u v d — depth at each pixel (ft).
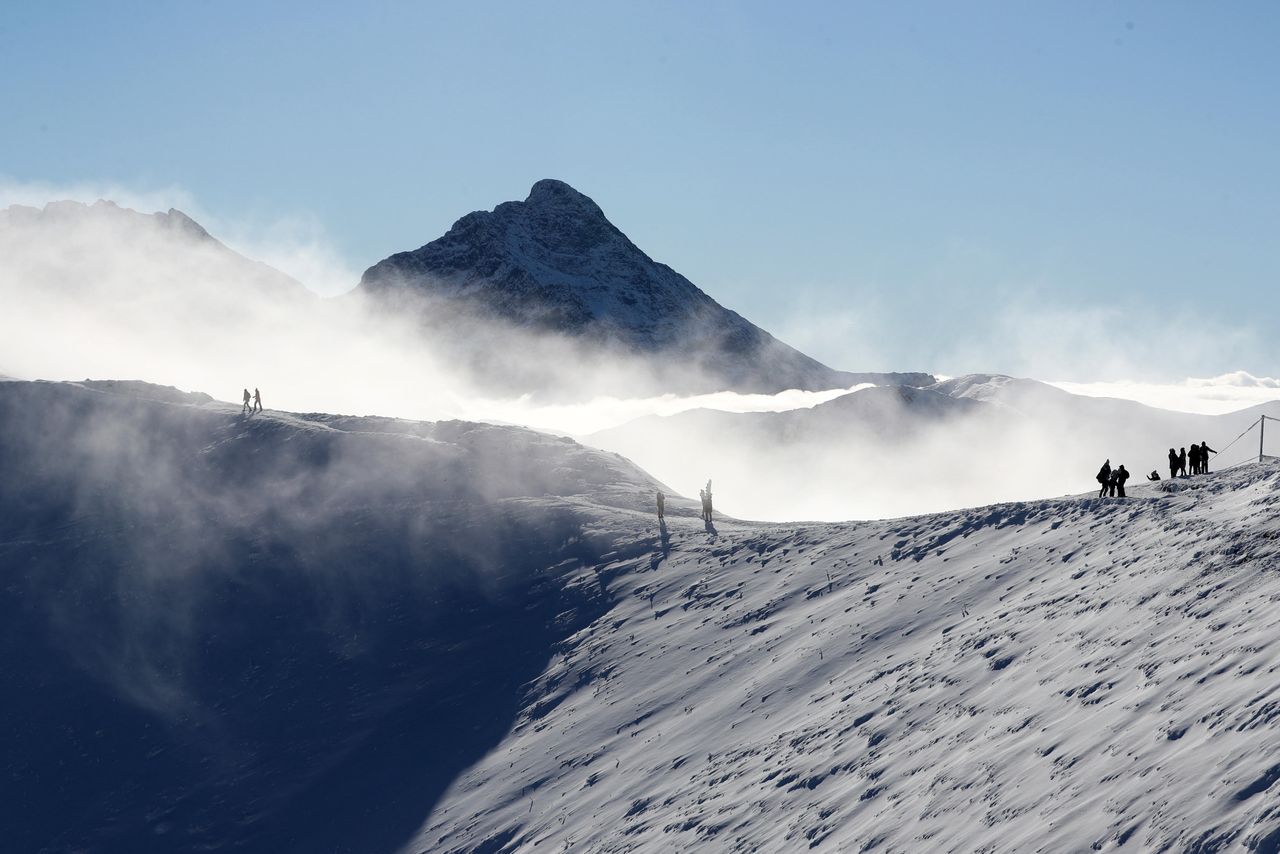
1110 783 74.02
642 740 140.15
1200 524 118.11
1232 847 60.54
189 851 158.30
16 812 168.14
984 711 99.35
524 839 131.34
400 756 165.89
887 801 93.61
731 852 101.35
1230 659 81.35
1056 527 143.13
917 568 150.51
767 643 148.87
